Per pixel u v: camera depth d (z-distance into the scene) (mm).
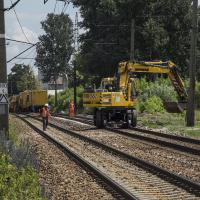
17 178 24766
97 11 165250
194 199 27047
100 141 59000
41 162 41250
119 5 159625
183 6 162000
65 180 33062
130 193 27375
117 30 160125
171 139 60531
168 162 40688
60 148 52312
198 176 33969
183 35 163625
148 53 158500
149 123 86750
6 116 50219
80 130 78125
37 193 23109
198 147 51000
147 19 159500
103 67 163375
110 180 31125
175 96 125188
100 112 82125
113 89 83562
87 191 29547
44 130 78625
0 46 50031
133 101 82438
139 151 48531
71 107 132500
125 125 82250
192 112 78375
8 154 29125
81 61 180500
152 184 31172
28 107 189000
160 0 159875
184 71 165500
